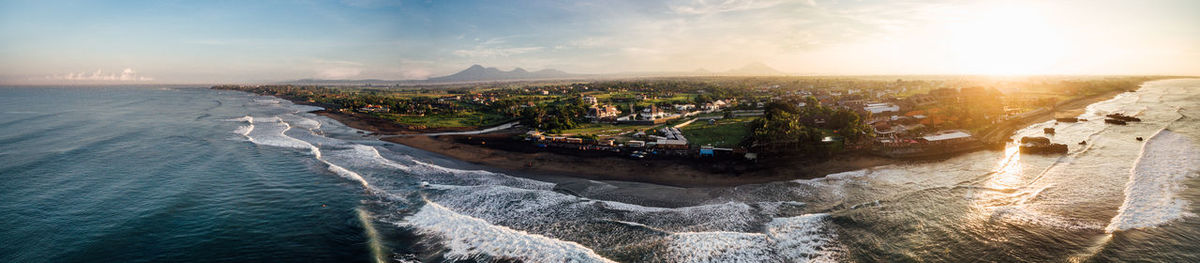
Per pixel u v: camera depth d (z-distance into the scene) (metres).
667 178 67.81
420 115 169.12
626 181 66.62
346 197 58.94
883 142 85.94
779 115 101.56
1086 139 92.44
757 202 56.19
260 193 60.38
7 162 76.69
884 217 50.38
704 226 49.00
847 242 44.59
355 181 66.56
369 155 87.69
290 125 140.50
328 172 72.12
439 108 191.12
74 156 82.31
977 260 40.59
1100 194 56.72
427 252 43.41
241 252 42.91
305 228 48.69
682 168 73.12
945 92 171.12
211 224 49.22
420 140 107.50
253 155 85.25
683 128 116.38
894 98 180.38
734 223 49.62
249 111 195.12
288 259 41.62
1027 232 45.88
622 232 47.59
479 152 90.00
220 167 74.88
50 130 117.25
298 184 64.94
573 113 150.00
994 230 46.56
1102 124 113.12
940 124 108.31
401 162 81.00
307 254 42.69
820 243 44.47
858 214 51.28
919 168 71.12
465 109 189.50
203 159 81.06
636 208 54.78
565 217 52.00
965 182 63.12
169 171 71.75
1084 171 67.56
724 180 66.12
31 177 67.06
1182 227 45.84
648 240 45.59
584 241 45.62
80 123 134.88
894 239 45.06
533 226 49.47
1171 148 81.75
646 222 50.41
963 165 72.69
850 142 85.50
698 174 69.50
